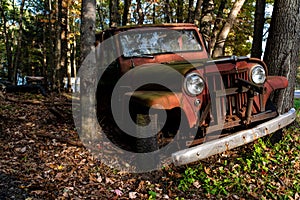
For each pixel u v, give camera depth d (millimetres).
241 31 13414
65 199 3697
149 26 5660
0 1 20891
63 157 4941
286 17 5660
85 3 5285
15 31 27312
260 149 5051
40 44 28891
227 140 4121
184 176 4309
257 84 4531
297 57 5855
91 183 4152
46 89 14945
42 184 4023
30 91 12789
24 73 31047
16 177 4160
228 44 14070
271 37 5859
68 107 8531
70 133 6117
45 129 6418
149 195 3906
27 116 7672
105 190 4004
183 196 3979
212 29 13289
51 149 5289
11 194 3697
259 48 9094
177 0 15141
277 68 5773
